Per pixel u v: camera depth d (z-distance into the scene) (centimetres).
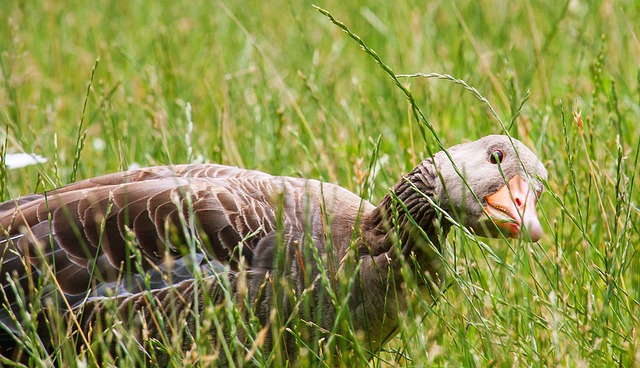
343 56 2231
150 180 1187
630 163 1534
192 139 1684
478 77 1981
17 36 2089
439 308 1132
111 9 2392
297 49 2244
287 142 1719
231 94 1812
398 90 1930
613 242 1174
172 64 1984
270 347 1134
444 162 1152
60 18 2330
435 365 1144
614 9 2223
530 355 1091
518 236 1093
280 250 1097
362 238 1143
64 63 2180
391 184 1539
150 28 2339
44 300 1094
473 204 1125
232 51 2236
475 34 2206
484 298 1267
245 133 1730
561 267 1240
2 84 1853
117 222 1123
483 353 1166
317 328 1079
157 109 1725
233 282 1113
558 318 1154
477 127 1667
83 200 1141
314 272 1135
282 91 1881
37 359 1010
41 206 1146
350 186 1496
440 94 1919
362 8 2356
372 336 1182
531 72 1836
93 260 1105
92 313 1094
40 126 1850
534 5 2325
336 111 1822
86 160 1703
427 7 2369
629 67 2027
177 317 1099
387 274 1155
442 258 1101
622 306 1189
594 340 1115
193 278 1104
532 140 1592
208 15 2423
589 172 1366
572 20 2216
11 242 1088
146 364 1113
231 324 1010
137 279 1104
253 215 1145
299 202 1180
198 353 1011
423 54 2152
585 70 1991
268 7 2512
